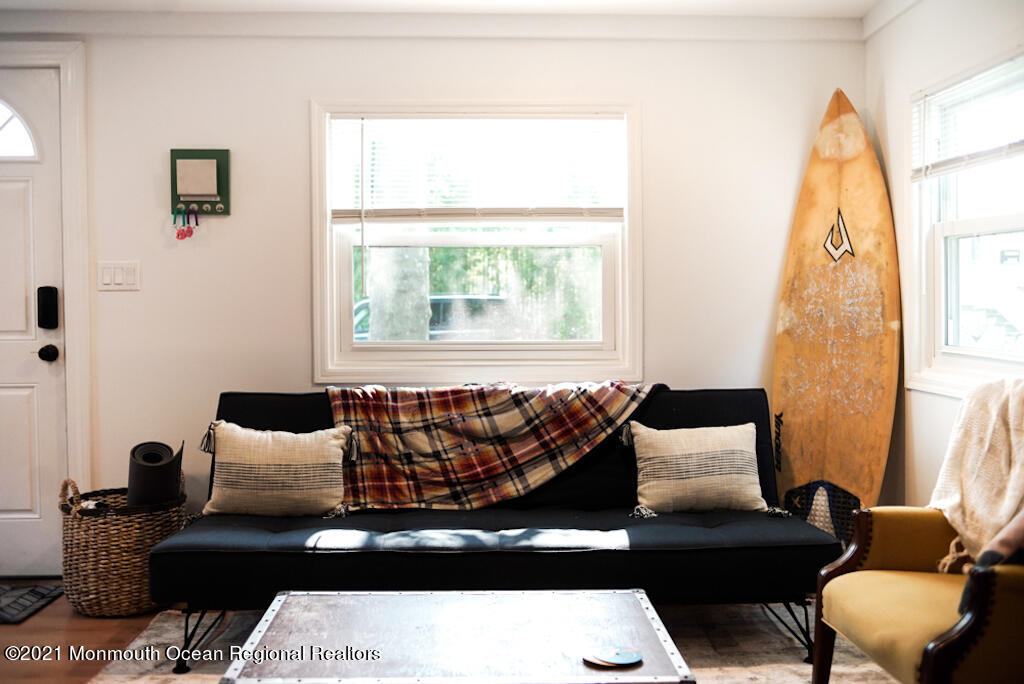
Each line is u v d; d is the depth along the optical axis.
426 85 3.44
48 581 3.44
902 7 3.18
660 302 3.49
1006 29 2.62
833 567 2.29
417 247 3.55
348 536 2.65
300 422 3.15
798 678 2.49
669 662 1.79
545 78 3.45
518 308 3.56
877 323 3.29
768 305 3.49
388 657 1.80
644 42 3.46
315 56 3.42
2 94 3.40
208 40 3.41
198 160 3.38
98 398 3.44
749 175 3.49
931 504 2.37
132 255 3.42
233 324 3.45
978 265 2.94
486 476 3.11
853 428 3.28
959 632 1.78
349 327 3.53
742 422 3.17
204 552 2.56
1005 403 2.33
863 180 3.37
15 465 3.44
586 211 3.49
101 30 3.36
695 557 2.57
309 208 3.44
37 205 3.42
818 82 3.49
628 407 3.15
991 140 2.80
